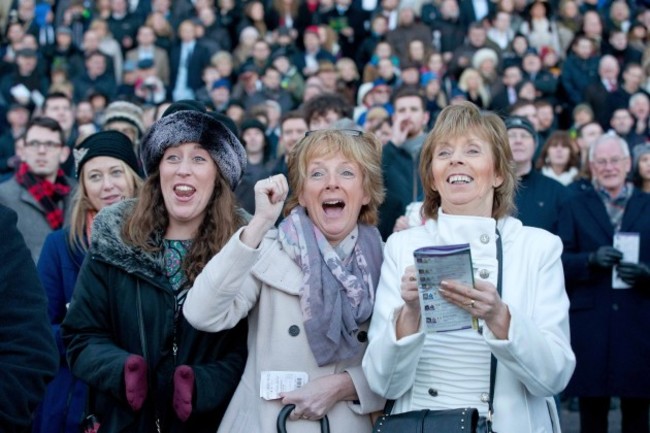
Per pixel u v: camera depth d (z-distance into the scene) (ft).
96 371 21.71
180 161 22.95
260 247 21.08
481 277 20.53
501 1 87.76
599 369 36.14
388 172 35.70
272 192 21.06
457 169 20.98
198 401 21.63
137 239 22.68
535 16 88.28
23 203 34.53
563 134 50.26
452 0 88.02
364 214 23.20
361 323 22.02
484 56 76.84
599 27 86.84
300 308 22.02
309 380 21.77
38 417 26.68
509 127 36.29
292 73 78.48
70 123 56.08
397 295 21.03
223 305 21.11
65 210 35.29
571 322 36.68
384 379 20.21
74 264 27.68
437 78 74.95
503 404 20.15
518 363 19.44
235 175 23.52
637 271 35.58
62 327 23.04
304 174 22.62
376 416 22.15
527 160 36.35
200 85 84.28
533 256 20.93
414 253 18.65
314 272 21.83
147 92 79.25
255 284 22.33
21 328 17.31
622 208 37.06
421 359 20.62
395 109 37.42
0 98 79.61
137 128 37.45
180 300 22.62
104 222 22.98
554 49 87.40
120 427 22.20
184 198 22.88
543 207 36.50
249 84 76.02
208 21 88.53
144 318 22.39
